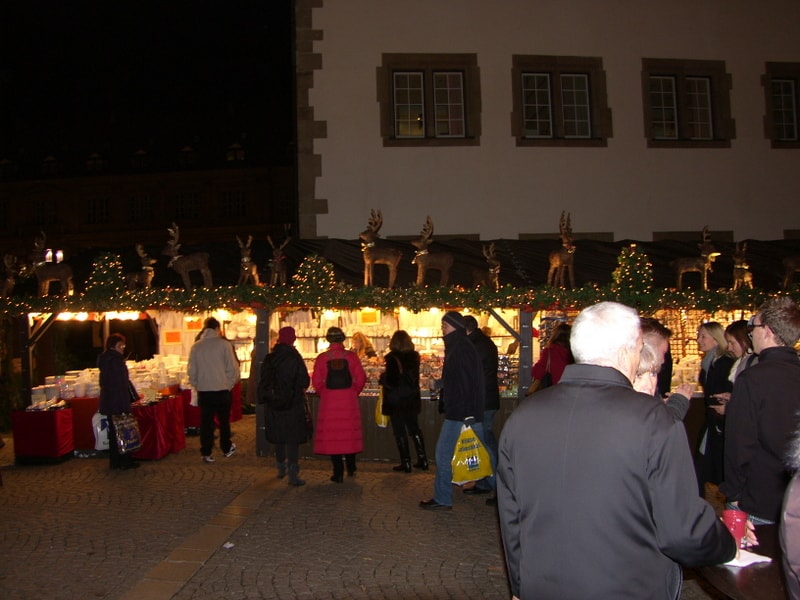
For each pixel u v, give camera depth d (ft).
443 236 47.44
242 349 50.42
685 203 49.47
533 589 8.65
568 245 39.99
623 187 49.03
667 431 8.34
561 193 48.49
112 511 25.05
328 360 29.17
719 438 21.21
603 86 49.42
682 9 50.60
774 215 50.21
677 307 37.63
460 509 24.89
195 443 39.11
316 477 30.12
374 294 36.14
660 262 44.21
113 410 31.78
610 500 8.36
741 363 18.47
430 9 48.49
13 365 42.50
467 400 24.20
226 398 33.96
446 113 48.67
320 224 47.03
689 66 50.39
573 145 48.83
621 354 9.30
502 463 9.28
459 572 18.94
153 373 39.19
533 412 9.07
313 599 17.24
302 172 47.29
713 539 8.16
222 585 18.11
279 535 22.09
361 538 21.76
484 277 39.70
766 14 51.39
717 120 50.44
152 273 39.19
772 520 12.53
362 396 33.86
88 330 75.82
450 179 47.75
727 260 44.88
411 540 21.54
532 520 8.76
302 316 46.32
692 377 34.71
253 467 32.35
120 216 155.12
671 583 8.62
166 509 25.20
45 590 17.90
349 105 47.67
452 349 24.48
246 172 151.74
